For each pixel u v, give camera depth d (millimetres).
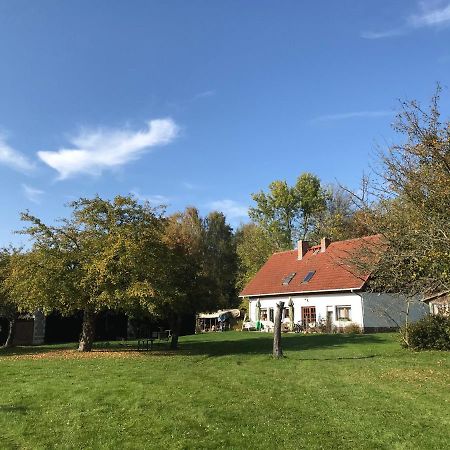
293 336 32156
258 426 9352
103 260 20062
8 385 13227
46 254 21172
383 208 14672
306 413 10156
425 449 8023
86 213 22203
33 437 9125
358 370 15148
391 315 36031
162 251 22547
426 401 10891
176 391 12148
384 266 14312
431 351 20312
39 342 35312
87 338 23812
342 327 36562
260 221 62656
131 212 22594
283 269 47625
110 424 9734
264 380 13570
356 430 9008
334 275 39344
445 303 22781
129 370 15633
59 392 12227
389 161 14570
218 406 10742
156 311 21500
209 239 66625
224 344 27016
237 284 62500
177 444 8531
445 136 12938
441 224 12414
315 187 60625
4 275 25859
